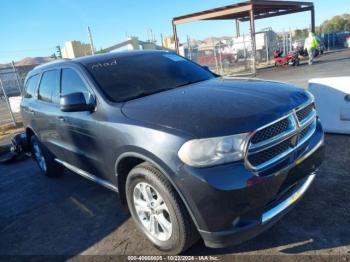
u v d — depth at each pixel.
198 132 2.50
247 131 2.45
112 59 4.19
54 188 5.28
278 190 2.62
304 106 2.95
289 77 14.75
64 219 4.14
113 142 3.20
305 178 3.07
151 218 3.07
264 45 31.06
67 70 4.27
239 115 2.58
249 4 20.41
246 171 2.44
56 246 3.56
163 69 4.18
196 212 2.53
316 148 3.06
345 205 3.36
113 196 4.54
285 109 2.74
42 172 6.23
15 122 12.88
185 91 3.43
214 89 3.33
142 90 3.69
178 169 2.53
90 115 3.57
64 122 4.18
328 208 3.35
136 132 2.87
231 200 2.42
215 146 2.43
